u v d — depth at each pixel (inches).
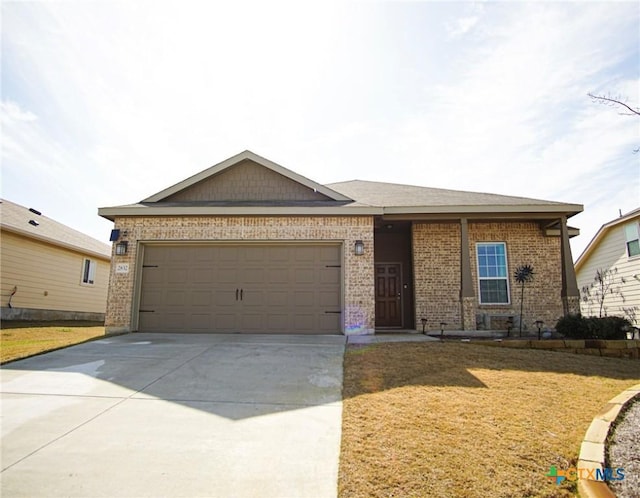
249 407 189.2
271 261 406.6
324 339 354.3
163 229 412.2
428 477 123.2
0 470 131.5
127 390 214.1
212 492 119.3
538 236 461.7
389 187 565.6
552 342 327.0
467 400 189.3
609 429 154.3
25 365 264.1
